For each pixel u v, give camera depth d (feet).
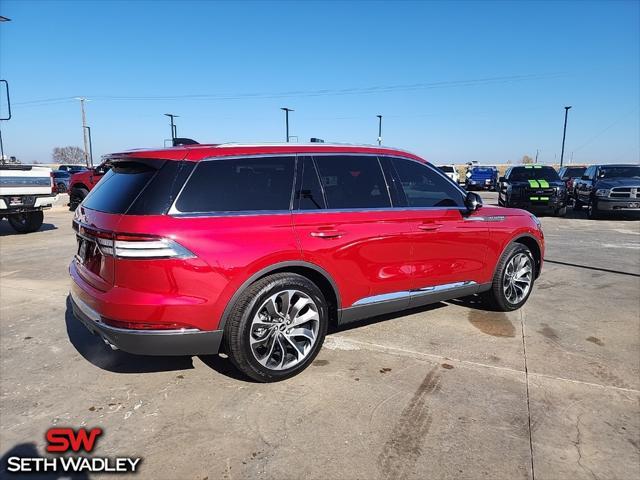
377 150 13.85
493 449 9.04
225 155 11.13
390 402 10.68
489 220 15.92
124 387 11.38
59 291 19.44
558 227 42.63
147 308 9.81
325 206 12.21
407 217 13.61
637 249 30.60
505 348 13.79
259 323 10.99
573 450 9.05
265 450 8.96
